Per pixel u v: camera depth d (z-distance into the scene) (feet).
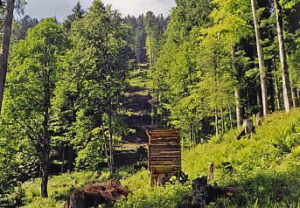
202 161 49.57
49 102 78.23
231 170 35.68
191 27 124.57
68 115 106.83
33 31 76.59
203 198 24.68
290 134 43.04
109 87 102.89
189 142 108.06
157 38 264.93
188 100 90.43
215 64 79.61
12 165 75.66
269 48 82.99
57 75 78.28
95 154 98.73
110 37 107.34
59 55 79.41
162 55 151.84
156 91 167.02
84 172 107.45
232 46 81.92
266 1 90.22
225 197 24.61
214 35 78.59
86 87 93.15
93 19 107.34
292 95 90.68
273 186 25.13
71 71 91.71
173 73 108.37
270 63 105.09
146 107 199.11
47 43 76.95
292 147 37.99
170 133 38.32
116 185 35.40
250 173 31.19
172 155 37.83
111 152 100.94
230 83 76.54
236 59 79.20
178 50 119.96
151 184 37.99
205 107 90.94
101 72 108.78
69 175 106.01
